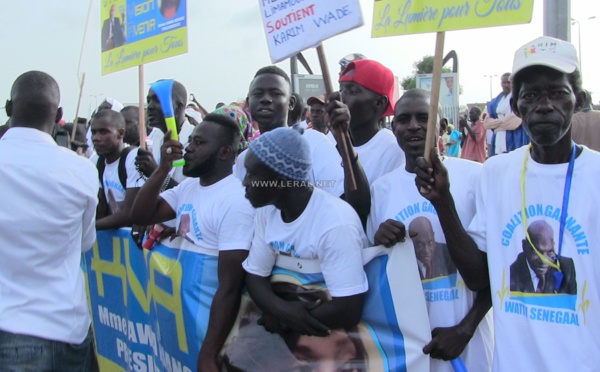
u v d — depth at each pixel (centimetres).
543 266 207
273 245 251
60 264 274
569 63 199
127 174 420
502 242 220
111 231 396
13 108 281
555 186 207
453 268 245
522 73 204
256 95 343
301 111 502
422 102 252
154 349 347
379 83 308
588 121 485
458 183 250
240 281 275
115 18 399
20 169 265
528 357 208
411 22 226
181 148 313
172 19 357
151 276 333
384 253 243
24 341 260
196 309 289
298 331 245
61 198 269
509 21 203
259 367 260
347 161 253
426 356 235
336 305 234
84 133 809
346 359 245
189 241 300
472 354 243
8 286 264
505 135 754
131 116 591
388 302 241
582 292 199
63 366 274
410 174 257
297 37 257
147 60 373
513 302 214
